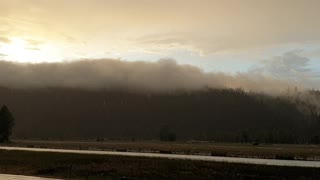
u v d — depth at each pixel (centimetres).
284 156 10944
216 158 9175
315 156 11162
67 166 7706
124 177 6309
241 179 6216
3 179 6675
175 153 12006
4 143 18750
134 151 12938
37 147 15162
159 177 6525
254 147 18050
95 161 8000
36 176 7231
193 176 6450
